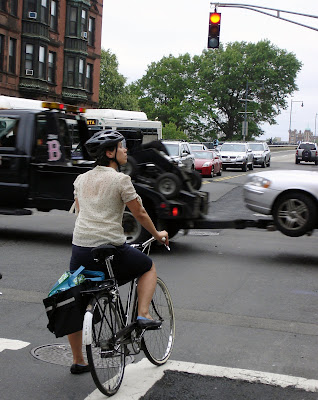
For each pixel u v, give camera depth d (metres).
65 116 10.59
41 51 37.94
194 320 6.11
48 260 8.98
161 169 9.80
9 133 10.40
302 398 4.20
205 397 4.17
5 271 8.16
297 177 9.54
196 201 9.62
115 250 3.98
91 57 44.06
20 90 36.94
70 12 41.09
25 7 36.72
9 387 4.27
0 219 13.50
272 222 9.70
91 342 3.82
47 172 10.15
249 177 10.14
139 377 4.50
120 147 4.31
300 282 7.96
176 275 8.18
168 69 85.19
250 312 6.46
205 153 31.17
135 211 4.24
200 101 83.88
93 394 4.17
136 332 4.37
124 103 63.03
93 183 4.23
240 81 84.81
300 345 5.41
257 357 5.05
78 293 4.03
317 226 9.45
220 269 8.65
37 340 5.35
